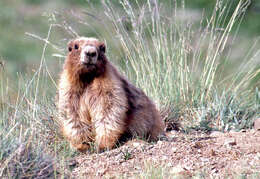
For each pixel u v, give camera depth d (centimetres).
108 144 1036
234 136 1058
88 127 1051
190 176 891
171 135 1127
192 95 1277
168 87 1274
